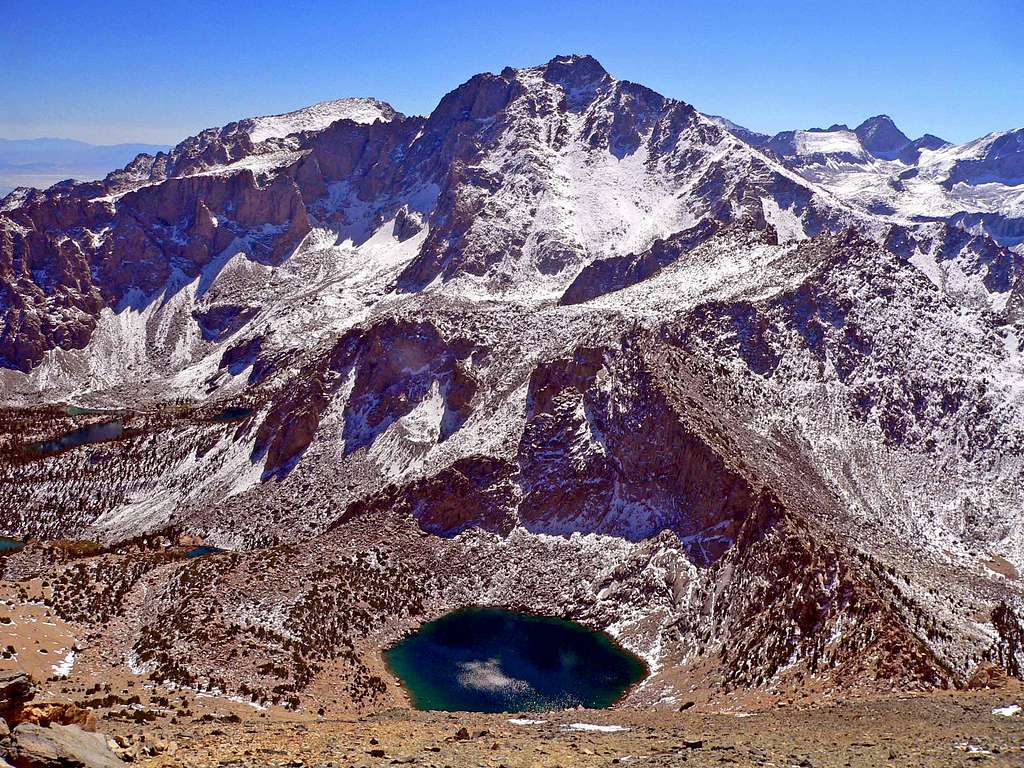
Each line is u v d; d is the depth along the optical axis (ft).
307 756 115.14
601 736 150.51
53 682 249.14
